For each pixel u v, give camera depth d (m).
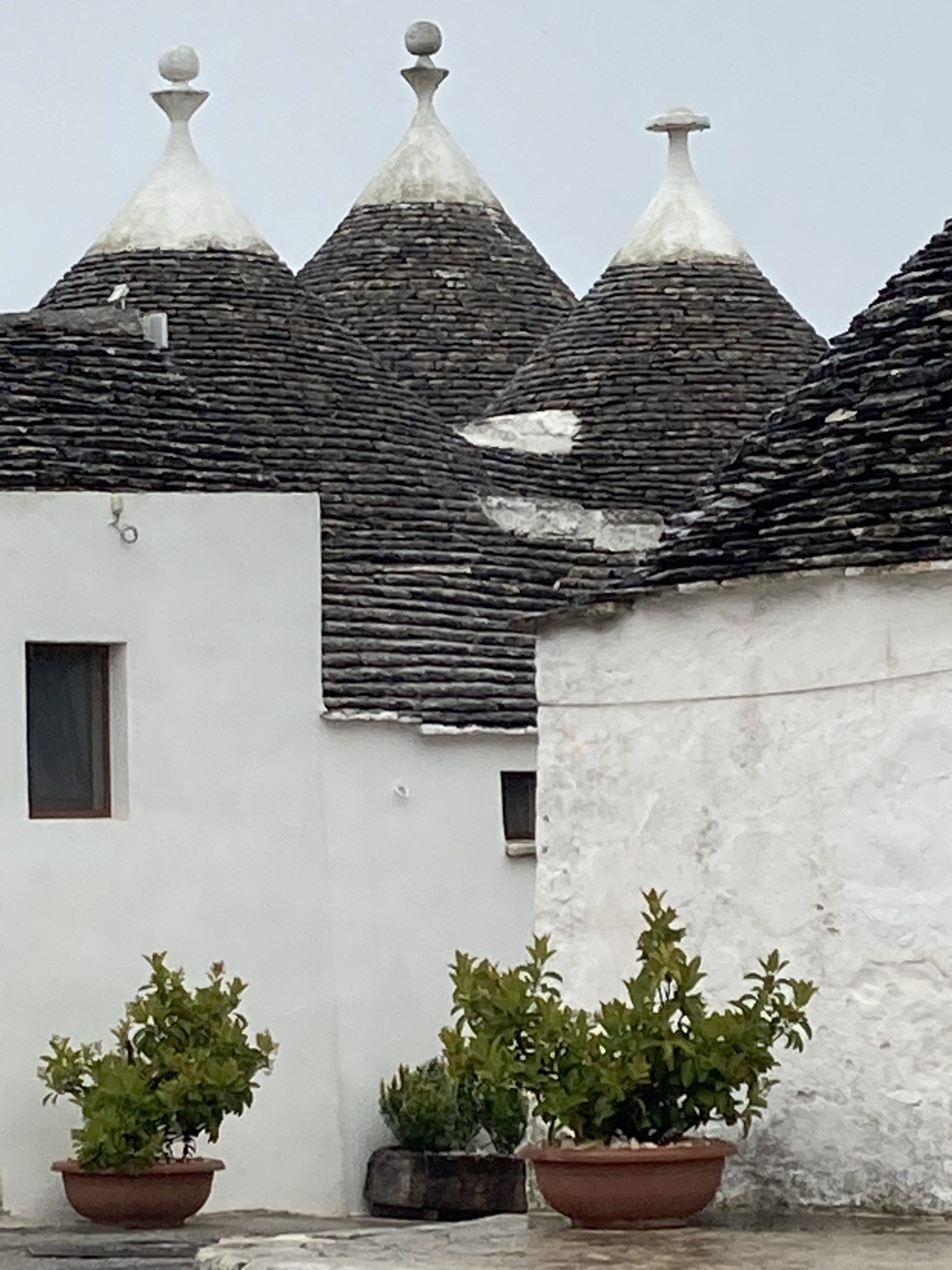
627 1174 13.71
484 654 22.30
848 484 14.75
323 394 25.02
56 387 22.06
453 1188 20.52
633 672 15.19
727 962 14.70
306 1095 20.80
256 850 20.81
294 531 21.06
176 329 25.81
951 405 14.96
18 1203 19.73
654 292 29.00
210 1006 19.25
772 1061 13.89
